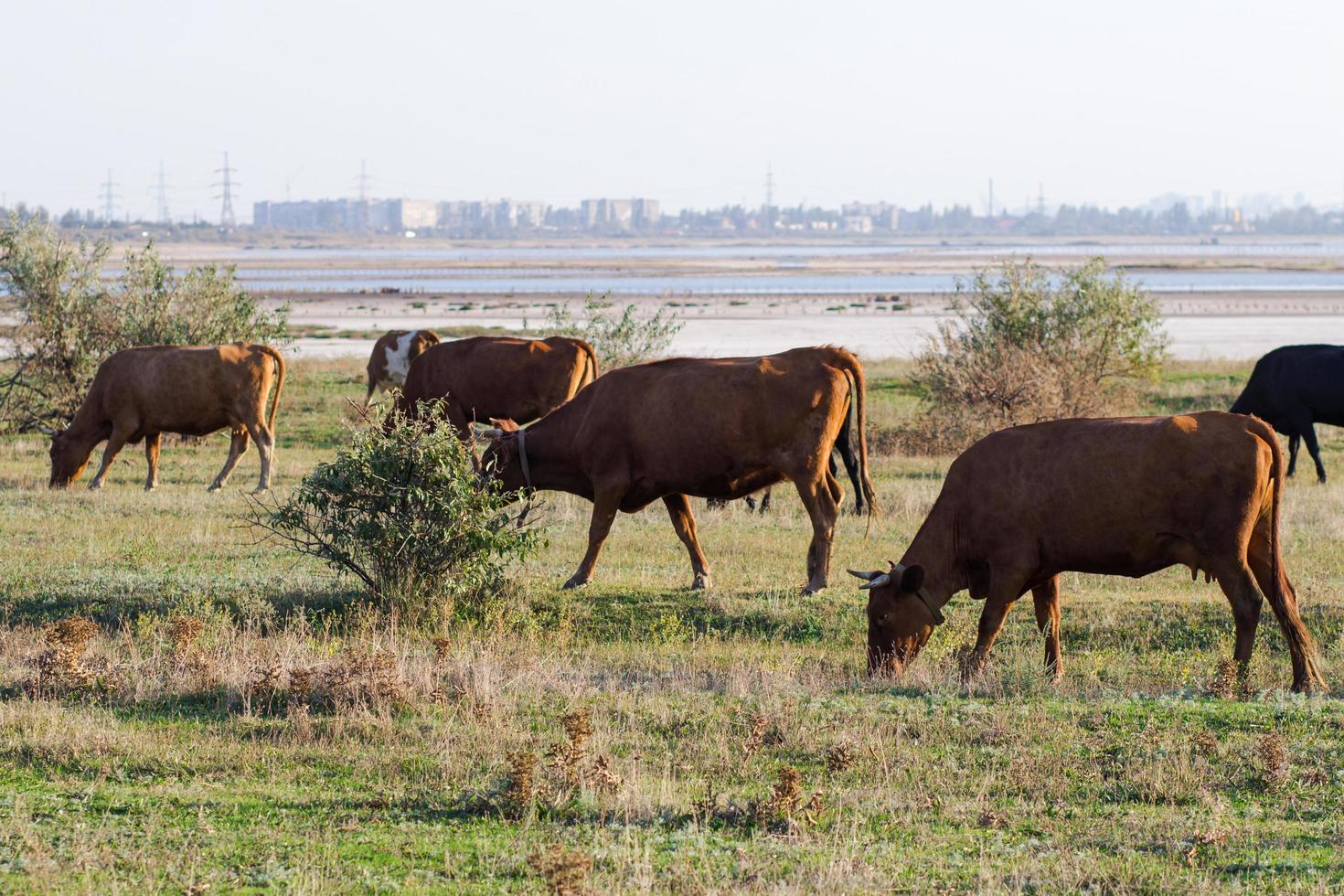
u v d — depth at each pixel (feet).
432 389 154.40
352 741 68.95
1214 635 96.73
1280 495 79.66
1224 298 616.80
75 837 54.49
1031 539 82.48
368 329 428.56
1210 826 55.67
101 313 222.07
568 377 152.76
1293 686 79.97
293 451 198.70
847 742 65.10
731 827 57.26
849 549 127.03
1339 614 99.55
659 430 108.17
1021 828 56.75
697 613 102.94
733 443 107.86
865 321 466.70
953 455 198.59
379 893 49.14
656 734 70.23
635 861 51.57
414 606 99.40
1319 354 177.58
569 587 109.70
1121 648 94.68
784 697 76.18
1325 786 60.70
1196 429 78.95
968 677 82.94
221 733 70.23
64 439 162.50
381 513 102.94
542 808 58.85
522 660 85.30
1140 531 80.18
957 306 243.60
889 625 86.38
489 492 112.78
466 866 52.11
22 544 124.57
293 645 87.25
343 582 107.34
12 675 81.20
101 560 117.29
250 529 131.34
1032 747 66.59
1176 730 68.23
